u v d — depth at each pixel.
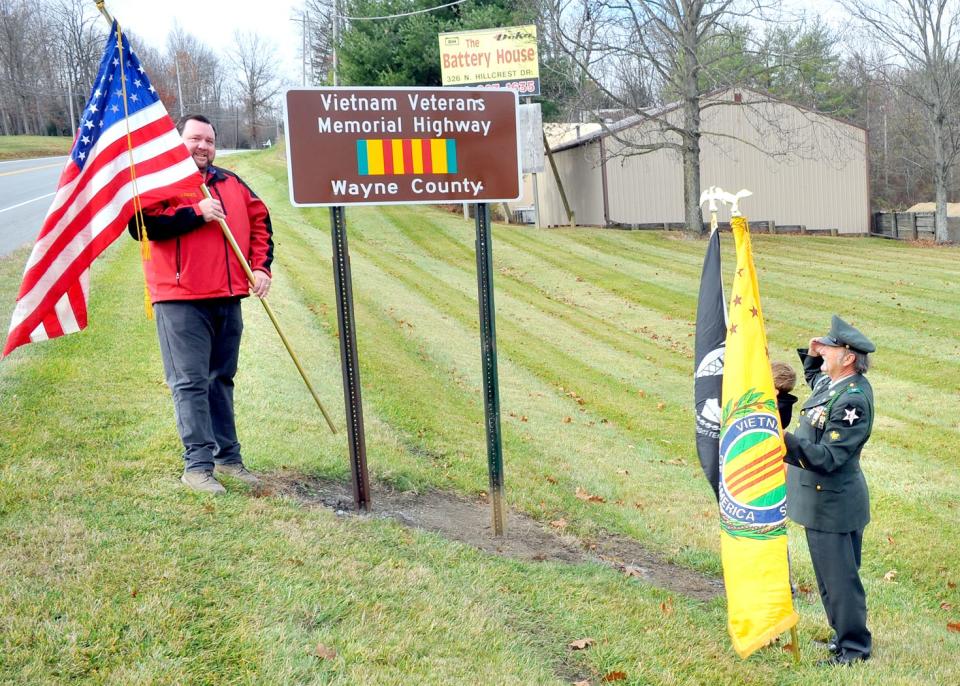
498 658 3.99
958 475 9.13
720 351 4.91
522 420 9.95
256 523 4.93
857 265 23.52
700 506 7.82
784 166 32.12
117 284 11.73
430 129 5.81
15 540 4.27
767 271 22.25
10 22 87.00
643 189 30.91
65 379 7.24
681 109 30.75
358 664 3.69
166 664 3.46
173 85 102.00
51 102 89.62
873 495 8.45
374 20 33.12
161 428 6.27
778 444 4.50
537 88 27.28
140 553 4.29
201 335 5.24
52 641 3.49
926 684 4.56
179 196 4.98
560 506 7.04
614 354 14.68
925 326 16.00
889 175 63.41
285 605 4.07
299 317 12.36
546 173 36.34
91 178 4.90
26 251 14.55
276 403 7.79
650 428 10.77
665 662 4.33
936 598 6.61
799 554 7.06
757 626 4.41
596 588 5.20
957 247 29.53
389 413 8.63
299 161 5.61
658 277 21.33
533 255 23.97
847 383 4.80
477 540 5.88
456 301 17.84
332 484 6.28
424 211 31.17
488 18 30.22
